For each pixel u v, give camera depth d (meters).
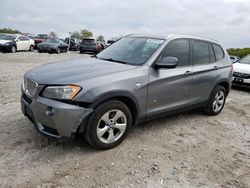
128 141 4.39
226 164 3.95
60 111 3.49
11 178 3.21
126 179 3.37
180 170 3.68
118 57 4.82
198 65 5.33
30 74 4.08
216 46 6.02
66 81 3.61
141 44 4.91
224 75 5.97
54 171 3.41
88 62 4.59
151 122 5.32
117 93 3.86
